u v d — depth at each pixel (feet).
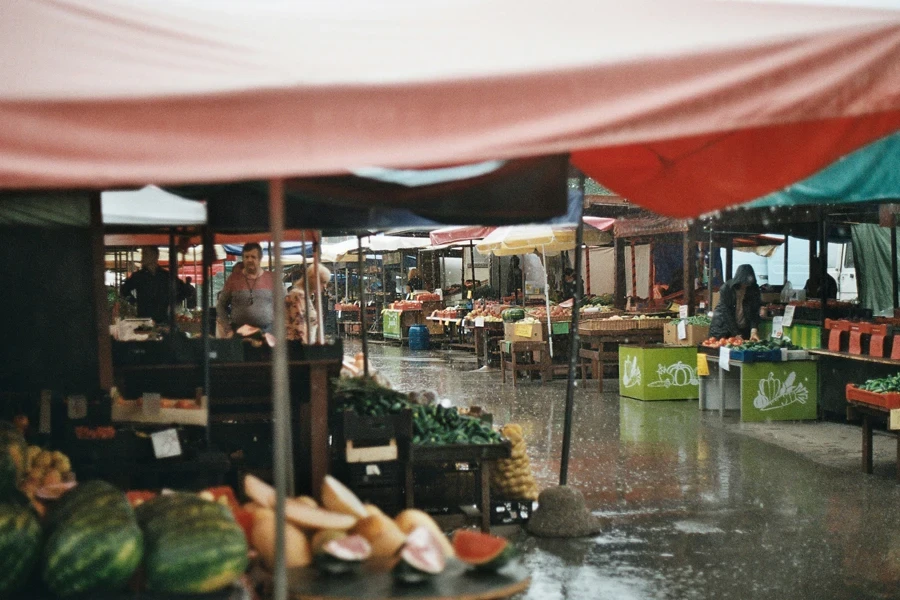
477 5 12.30
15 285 22.06
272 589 12.98
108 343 22.59
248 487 14.83
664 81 9.86
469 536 13.44
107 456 20.04
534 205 17.95
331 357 24.20
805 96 10.04
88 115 9.00
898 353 37.88
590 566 22.11
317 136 9.29
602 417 45.80
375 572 12.82
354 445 23.47
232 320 33.83
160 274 41.75
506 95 9.56
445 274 115.34
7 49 10.48
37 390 22.16
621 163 18.35
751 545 23.77
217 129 9.18
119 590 11.40
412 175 17.33
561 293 87.40
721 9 11.57
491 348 72.74
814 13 11.10
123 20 11.45
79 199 22.13
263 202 21.68
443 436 24.06
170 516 11.89
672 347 51.88
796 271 73.31
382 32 11.41
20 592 11.18
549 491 25.35
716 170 17.21
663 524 25.85
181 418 21.12
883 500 28.37
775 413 43.98
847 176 20.74
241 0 12.38
